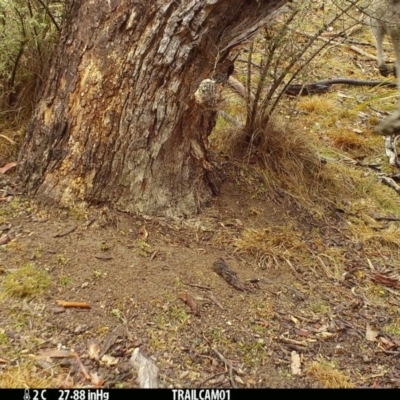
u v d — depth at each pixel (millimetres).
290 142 4078
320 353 2676
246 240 3254
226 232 3273
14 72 3770
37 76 3826
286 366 2543
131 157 3012
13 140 3590
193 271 2895
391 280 3350
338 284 3230
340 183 4207
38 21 3822
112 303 2590
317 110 5332
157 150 3043
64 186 3025
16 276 2605
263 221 3504
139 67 2875
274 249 3281
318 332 2799
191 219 3262
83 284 2645
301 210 3754
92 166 2998
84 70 2949
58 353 2328
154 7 2797
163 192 3170
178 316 2613
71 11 3029
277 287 3035
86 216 2986
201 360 2453
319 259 3369
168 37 2814
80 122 2979
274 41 3707
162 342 2479
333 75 6051
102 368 2303
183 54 2842
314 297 3055
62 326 2447
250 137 3951
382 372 2648
